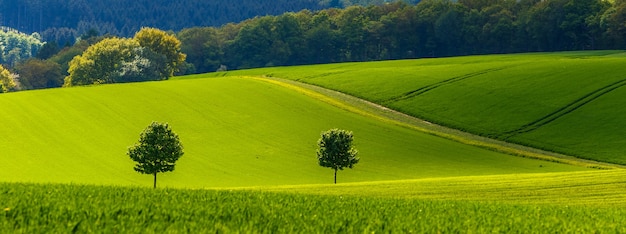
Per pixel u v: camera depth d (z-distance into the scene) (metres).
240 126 118.69
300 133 116.44
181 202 39.31
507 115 130.25
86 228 29.92
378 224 34.59
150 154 80.69
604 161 105.31
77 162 96.94
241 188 68.38
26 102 124.31
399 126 123.75
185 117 121.62
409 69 177.38
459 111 135.12
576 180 66.88
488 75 159.12
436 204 44.97
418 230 33.72
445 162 103.56
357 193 61.25
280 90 146.25
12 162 95.31
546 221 38.38
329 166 89.75
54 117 116.25
